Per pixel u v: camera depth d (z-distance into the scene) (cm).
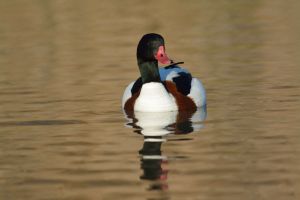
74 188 988
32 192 979
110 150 1166
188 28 2581
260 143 1180
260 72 1798
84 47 2278
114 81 1766
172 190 967
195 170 1049
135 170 1058
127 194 957
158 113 1429
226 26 2598
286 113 1382
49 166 1091
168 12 2945
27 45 2348
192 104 1458
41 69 1950
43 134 1281
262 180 995
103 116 1412
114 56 2117
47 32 2588
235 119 1352
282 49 2123
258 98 1520
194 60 2012
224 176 1017
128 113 1433
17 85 1742
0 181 1030
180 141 1212
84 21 2789
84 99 1570
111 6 3145
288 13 2834
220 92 1598
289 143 1173
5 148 1198
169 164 1083
